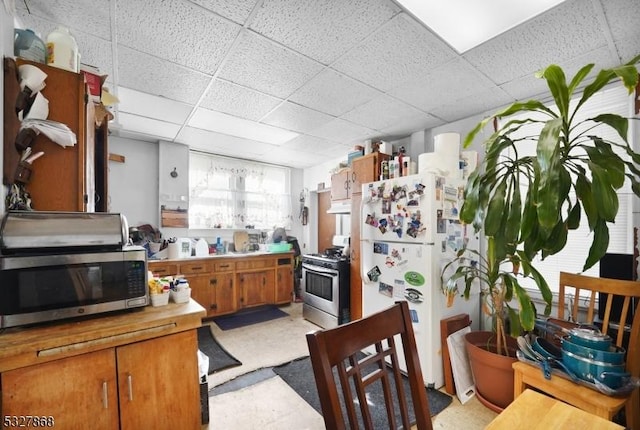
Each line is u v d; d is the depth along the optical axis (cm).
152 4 141
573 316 173
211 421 169
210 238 425
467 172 242
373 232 242
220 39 169
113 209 352
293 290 435
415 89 227
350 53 181
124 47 176
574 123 223
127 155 361
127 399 114
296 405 185
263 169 479
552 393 136
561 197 122
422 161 235
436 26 155
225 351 263
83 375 106
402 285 218
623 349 141
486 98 242
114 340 112
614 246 200
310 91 232
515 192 143
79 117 135
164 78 213
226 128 322
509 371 167
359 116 283
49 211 122
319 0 138
